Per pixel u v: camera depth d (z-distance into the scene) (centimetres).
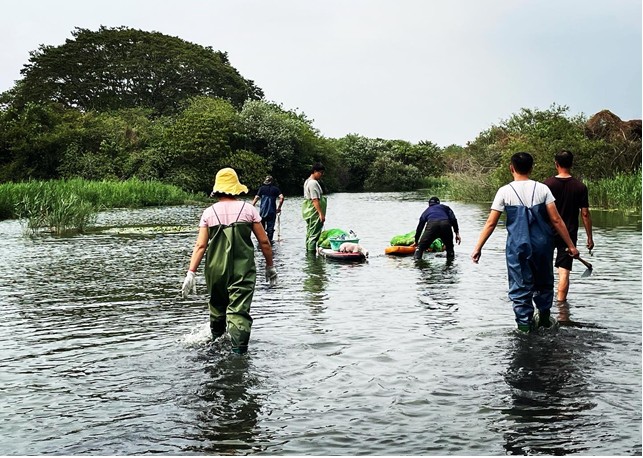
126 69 6262
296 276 1051
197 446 399
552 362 553
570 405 455
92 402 476
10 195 2702
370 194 5534
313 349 605
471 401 466
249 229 629
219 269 611
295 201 4162
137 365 564
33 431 426
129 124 5266
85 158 4391
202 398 479
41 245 1566
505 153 3538
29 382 525
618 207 2569
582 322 695
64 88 6138
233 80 7131
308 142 5844
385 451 389
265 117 5441
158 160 4519
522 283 654
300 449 392
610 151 3091
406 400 470
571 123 3403
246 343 599
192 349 614
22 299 880
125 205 3547
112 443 406
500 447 392
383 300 840
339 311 772
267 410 455
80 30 6462
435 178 7056
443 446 394
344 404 464
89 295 908
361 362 562
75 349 622
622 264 1133
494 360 561
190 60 6581
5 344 644
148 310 802
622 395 473
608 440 399
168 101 6556
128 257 1327
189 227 2091
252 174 4919
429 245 1261
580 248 1362
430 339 635
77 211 2033
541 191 665
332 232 1434
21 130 4388
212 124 4825
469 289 916
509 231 666
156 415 449
